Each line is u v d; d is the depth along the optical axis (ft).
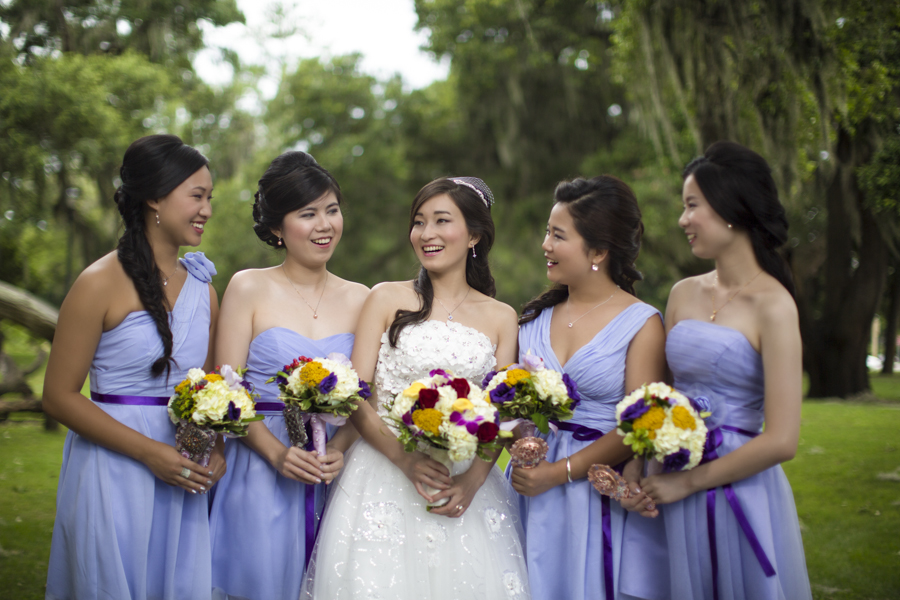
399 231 73.56
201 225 8.70
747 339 7.89
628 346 8.79
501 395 7.91
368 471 8.77
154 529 8.44
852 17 23.17
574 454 8.48
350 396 7.98
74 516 8.15
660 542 8.43
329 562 8.30
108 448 8.23
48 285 60.90
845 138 29.53
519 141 61.05
